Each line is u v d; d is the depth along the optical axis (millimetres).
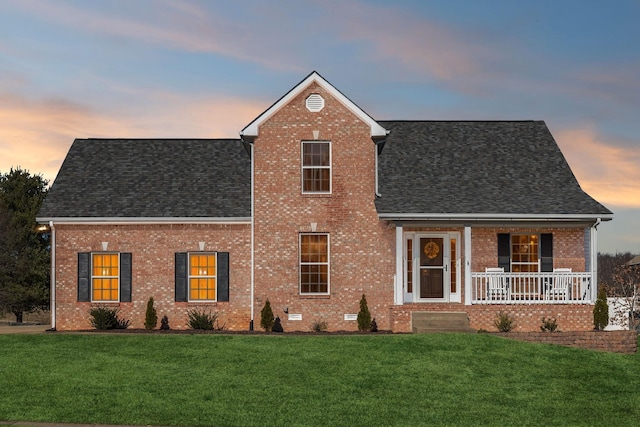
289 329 25688
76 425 12883
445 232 26891
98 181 28016
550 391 16484
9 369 17359
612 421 14273
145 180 28094
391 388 16125
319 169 26125
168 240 26375
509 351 20203
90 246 26312
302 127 26078
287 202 25953
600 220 25797
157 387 15742
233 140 30578
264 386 16016
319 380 16641
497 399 15586
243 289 26188
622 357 20750
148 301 25844
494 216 25328
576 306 25172
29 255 42750
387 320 25734
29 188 45125
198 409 14086
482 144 29594
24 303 42344
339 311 25750
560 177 27859
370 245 25906
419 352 19703
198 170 28719
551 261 27094
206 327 25484
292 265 25875
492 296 26047
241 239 26328
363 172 26047
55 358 18719
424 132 30250
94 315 25453
